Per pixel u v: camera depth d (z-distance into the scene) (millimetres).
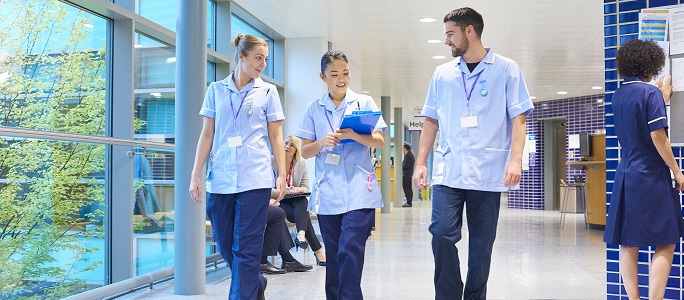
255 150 4352
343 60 4258
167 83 7297
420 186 4051
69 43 5723
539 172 21922
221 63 9070
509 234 12391
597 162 13250
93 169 5785
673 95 5012
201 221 6160
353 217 4121
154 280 6355
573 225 14758
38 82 5367
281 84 11461
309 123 4352
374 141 4102
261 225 4359
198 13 6043
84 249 5699
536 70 15062
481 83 3865
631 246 4285
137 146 6242
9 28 5098
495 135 3854
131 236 6156
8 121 5059
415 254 9250
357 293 4098
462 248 9922
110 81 6289
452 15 3865
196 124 6070
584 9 9367
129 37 6285
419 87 18016
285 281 6887
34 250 5133
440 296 3928
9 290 4902
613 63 5289
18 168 4938
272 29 10828
